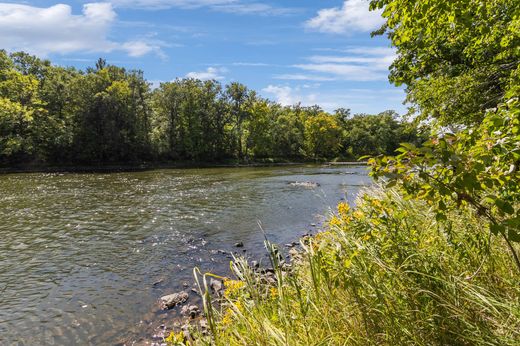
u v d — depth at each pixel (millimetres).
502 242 3119
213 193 23719
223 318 3316
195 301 7344
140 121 58281
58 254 10664
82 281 8555
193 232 13227
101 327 6414
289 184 29125
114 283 8398
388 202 3537
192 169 50500
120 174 39688
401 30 4797
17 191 23797
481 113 8375
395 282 2713
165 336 5980
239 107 69625
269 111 79625
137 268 9422
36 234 12945
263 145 71812
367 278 2709
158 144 58219
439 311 2451
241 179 34000
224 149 68562
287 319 2758
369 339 2445
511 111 2033
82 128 50812
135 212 17016
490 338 2096
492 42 7016
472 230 3117
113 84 51531
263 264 9312
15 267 9547
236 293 3488
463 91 8867
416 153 1979
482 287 2516
